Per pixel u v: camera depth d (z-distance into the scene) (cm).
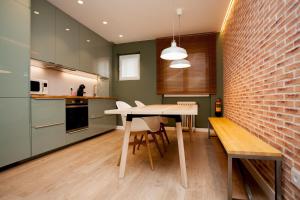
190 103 432
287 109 125
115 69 511
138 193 158
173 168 214
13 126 214
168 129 473
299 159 110
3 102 204
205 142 343
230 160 135
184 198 150
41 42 282
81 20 363
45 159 246
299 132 110
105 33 434
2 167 213
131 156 258
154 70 477
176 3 300
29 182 179
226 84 383
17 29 220
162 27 401
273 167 146
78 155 264
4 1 206
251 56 207
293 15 117
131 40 487
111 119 454
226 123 288
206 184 175
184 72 449
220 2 299
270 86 154
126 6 309
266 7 162
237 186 171
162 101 478
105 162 235
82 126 342
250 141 165
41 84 280
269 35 155
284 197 128
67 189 165
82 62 379
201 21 373
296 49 114
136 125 219
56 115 278
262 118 172
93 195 154
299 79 110
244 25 236
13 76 215
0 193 158
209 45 432
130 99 499
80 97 330
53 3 300
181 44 451
